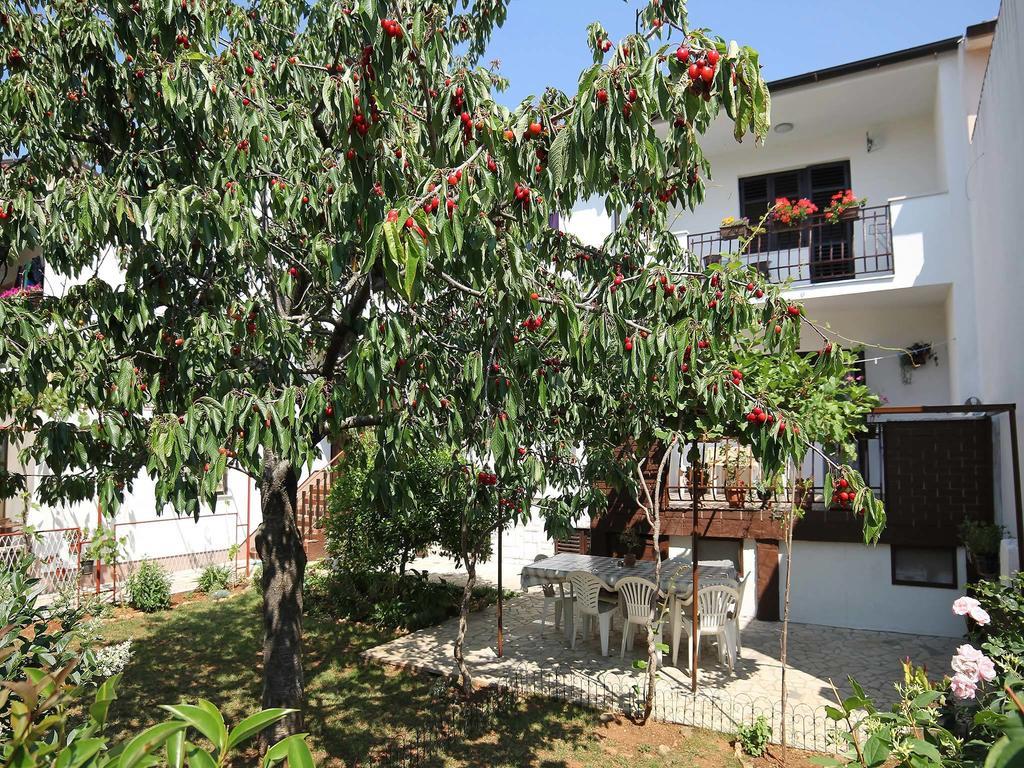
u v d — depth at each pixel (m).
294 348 4.35
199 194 3.88
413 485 4.56
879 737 2.61
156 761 1.46
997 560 7.81
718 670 7.30
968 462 8.46
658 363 3.80
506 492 6.04
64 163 5.04
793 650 7.98
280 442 3.15
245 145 4.20
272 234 5.21
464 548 6.67
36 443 4.24
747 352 5.76
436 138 3.34
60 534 10.91
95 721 1.58
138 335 4.43
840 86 10.21
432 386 3.80
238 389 3.82
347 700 6.48
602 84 2.47
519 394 3.42
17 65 4.58
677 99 2.54
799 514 6.08
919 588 8.70
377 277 4.17
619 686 6.78
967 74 9.45
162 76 4.00
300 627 5.49
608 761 5.21
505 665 7.45
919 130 11.13
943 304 10.77
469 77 3.02
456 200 2.73
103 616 9.16
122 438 3.94
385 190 3.34
